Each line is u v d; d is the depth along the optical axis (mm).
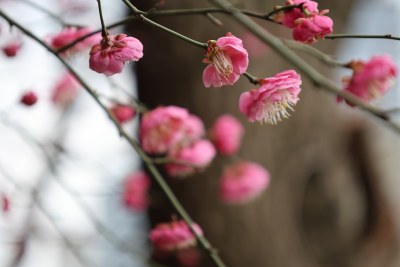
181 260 4367
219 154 4180
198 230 3270
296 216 4691
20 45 3494
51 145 3740
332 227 4910
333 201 4922
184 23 4164
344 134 5188
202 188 4254
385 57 2574
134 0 4039
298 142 4691
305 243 4707
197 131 3553
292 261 4578
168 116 3225
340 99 2576
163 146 3301
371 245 5172
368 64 2578
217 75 2076
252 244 4406
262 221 4465
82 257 3537
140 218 4656
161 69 4230
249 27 2805
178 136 3297
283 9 2293
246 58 2053
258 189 4199
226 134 3943
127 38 2070
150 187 4301
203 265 4375
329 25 2232
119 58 2033
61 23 2947
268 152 4531
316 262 4754
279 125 4598
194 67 4223
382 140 5941
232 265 4371
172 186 4277
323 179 4863
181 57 4207
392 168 5957
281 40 2863
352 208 5098
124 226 4645
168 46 4191
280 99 2223
